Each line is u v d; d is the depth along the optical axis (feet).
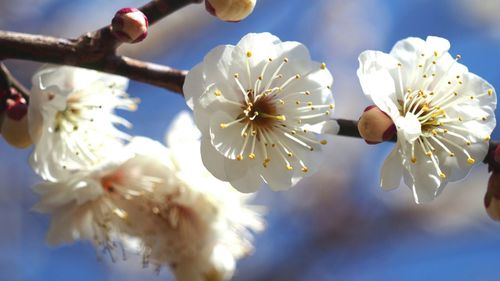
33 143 0.93
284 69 0.91
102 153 0.97
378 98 0.90
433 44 0.93
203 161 0.90
